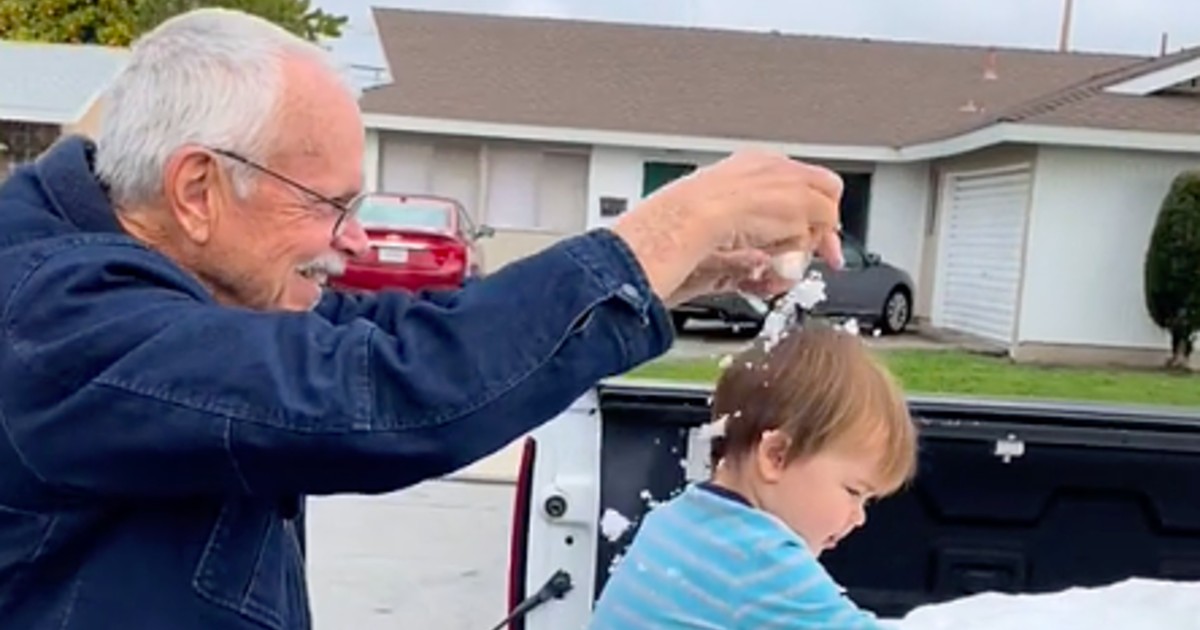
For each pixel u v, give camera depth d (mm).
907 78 19156
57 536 1104
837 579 2580
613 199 16734
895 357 12070
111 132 1146
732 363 1651
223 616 1125
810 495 1564
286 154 1145
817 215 1179
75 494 1079
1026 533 2586
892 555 2578
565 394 1057
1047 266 12656
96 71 16172
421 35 18891
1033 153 12609
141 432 1013
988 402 2598
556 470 2393
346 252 1233
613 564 2268
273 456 1004
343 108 1185
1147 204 12539
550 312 1053
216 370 1015
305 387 1009
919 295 16344
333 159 1173
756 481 1579
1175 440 2551
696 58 19188
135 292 1076
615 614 1587
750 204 1135
